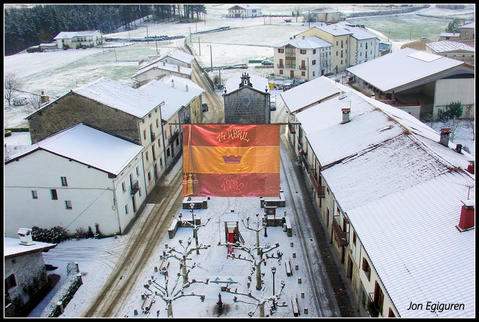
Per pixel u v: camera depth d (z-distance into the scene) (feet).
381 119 127.03
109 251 118.52
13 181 123.03
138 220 135.44
